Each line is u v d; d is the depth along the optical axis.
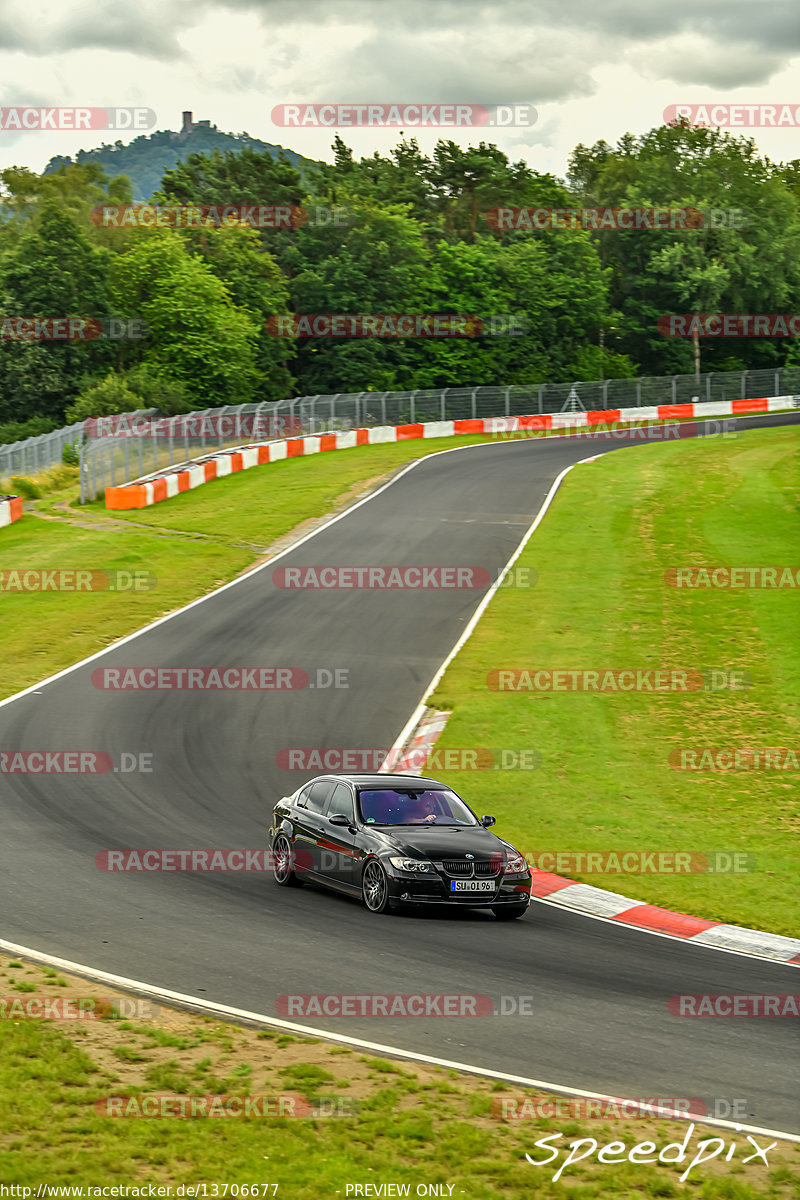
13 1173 8.49
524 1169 9.11
